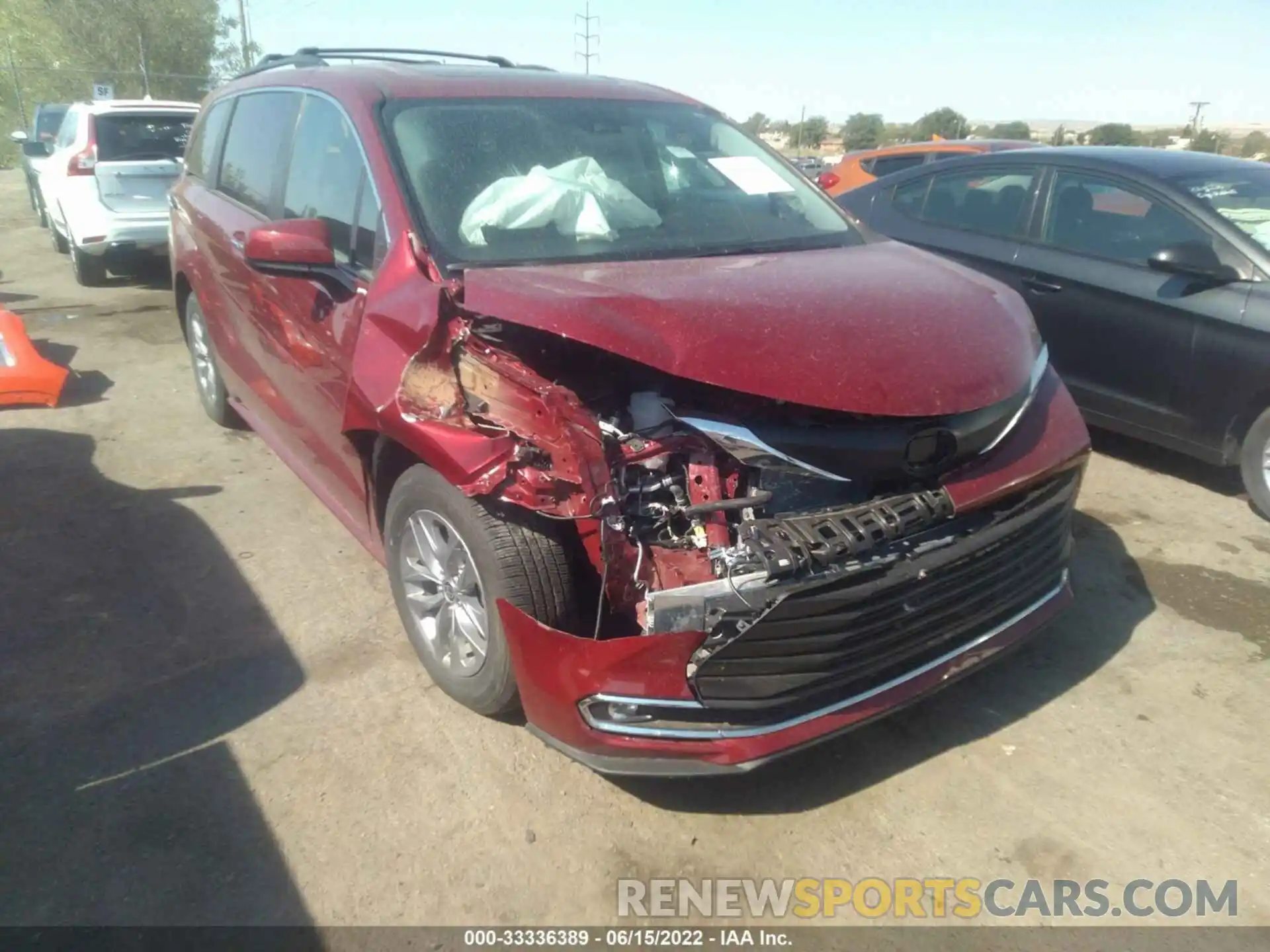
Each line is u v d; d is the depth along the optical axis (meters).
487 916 2.54
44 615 3.83
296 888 2.60
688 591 2.46
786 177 4.24
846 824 2.86
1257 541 4.58
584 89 4.14
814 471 2.67
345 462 3.64
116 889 2.58
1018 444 3.01
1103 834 2.83
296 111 4.23
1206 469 5.45
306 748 3.12
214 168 5.18
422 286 3.00
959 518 2.84
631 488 2.63
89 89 32.50
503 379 2.77
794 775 3.05
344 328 3.42
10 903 2.53
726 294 2.93
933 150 11.68
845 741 3.21
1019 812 2.91
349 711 3.29
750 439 2.63
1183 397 4.96
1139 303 5.04
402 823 2.82
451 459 2.70
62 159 10.05
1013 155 5.93
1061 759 3.13
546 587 2.74
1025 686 3.49
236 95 5.09
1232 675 3.56
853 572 2.57
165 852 2.70
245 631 3.74
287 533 4.54
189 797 2.90
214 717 3.25
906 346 2.85
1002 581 2.99
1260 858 2.75
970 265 5.86
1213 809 2.93
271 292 4.08
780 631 2.51
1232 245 4.80
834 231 3.99
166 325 8.41
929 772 3.07
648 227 3.59
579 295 2.78
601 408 2.80
